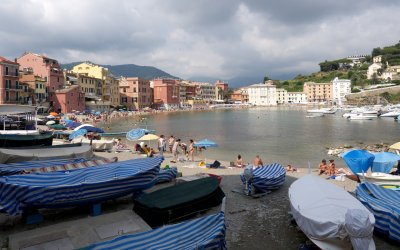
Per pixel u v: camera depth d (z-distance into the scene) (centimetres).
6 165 1919
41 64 10488
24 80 9600
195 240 1016
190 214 1529
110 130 7500
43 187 1387
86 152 2566
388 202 1437
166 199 1521
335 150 4184
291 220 1534
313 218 1206
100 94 13675
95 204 1533
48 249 1158
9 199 1355
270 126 8625
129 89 16300
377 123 9069
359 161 2284
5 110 3625
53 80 10656
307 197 1408
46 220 1485
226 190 2072
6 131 3678
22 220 1470
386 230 1341
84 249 962
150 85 18550
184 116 13762
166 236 1034
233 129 7844
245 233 1439
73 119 8550
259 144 5112
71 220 1485
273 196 1953
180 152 4028
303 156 3956
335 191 1445
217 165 2859
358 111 12169
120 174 1614
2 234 1339
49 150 2547
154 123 9838
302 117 12581
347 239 1118
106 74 14438
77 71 14025
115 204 1711
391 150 4141
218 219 1145
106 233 1287
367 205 1435
